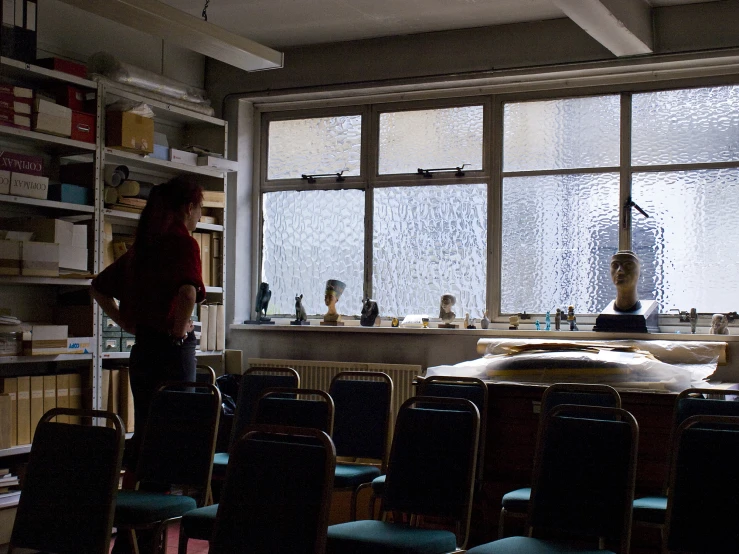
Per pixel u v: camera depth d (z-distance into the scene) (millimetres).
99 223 5191
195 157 6008
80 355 5059
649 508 3504
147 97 5730
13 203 5090
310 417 3586
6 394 4668
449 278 6355
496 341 5641
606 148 5941
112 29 6090
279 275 6883
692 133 5738
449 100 6367
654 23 5605
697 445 2682
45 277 4820
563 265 6039
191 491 5367
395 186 6523
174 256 3945
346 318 6629
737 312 5598
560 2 4637
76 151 5266
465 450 3148
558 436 3027
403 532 3025
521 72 5973
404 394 6098
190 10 5820
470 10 5781
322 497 2379
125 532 3691
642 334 5441
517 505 3691
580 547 2877
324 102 6719
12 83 5027
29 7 4863
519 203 6172
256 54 4949
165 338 3951
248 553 2477
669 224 5777
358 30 6238
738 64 5602
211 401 3564
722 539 2605
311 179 6766
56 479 2979
